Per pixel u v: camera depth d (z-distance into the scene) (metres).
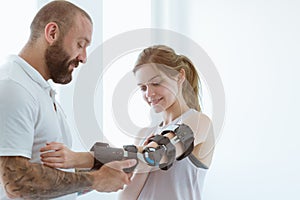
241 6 2.20
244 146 2.17
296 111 1.97
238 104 2.20
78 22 1.21
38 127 1.18
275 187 2.04
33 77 1.18
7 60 1.20
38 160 1.18
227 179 2.23
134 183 1.21
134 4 2.35
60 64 1.23
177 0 2.45
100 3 2.22
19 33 1.96
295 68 1.97
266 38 2.09
